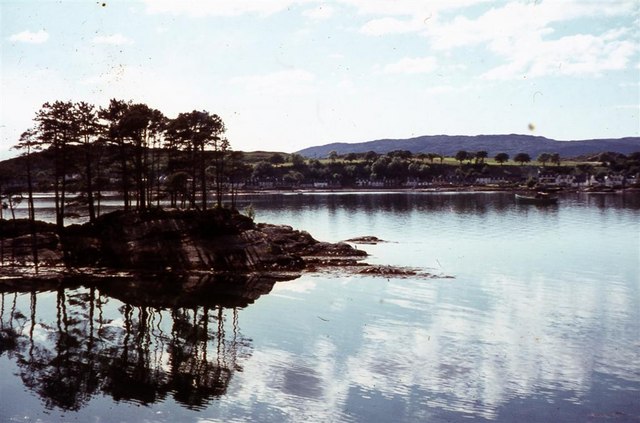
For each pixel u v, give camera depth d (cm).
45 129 8969
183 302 6197
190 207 10469
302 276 7631
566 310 5700
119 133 8931
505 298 6253
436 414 3328
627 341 4653
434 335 4869
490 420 3253
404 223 15788
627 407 3403
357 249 9825
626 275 7650
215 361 4294
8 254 8375
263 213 19562
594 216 17438
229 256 8125
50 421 3322
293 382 3853
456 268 8238
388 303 6053
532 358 4259
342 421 3259
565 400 3512
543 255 9581
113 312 5794
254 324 5288
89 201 9131
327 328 5122
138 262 8012
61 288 6912
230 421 3284
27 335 5012
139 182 9106
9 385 3878
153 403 3556
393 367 4103
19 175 10731
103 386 3844
